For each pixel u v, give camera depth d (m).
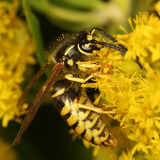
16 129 0.09
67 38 0.08
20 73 0.09
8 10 0.10
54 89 0.08
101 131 0.08
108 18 0.09
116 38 0.08
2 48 0.09
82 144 0.09
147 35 0.07
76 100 0.08
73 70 0.08
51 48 0.08
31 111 0.07
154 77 0.07
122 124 0.08
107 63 0.08
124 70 0.08
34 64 0.09
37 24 0.09
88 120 0.08
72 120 0.08
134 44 0.07
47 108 0.09
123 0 0.09
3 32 0.09
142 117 0.07
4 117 0.09
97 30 0.08
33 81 0.08
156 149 0.07
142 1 0.09
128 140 0.08
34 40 0.09
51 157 0.09
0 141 0.09
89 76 0.08
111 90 0.08
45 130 0.09
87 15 0.09
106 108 0.08
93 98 0.08
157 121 0.07
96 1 0.09
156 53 0.07
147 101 0.07
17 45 0.10
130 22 0.08
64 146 0.09
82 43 0.08
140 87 0.07
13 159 0.09
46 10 0.09
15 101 0.09
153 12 0.08
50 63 0.08
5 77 0.09
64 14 0.09
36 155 0.09
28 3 0.09
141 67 0.07
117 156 0.08
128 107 0.07
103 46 0.08
